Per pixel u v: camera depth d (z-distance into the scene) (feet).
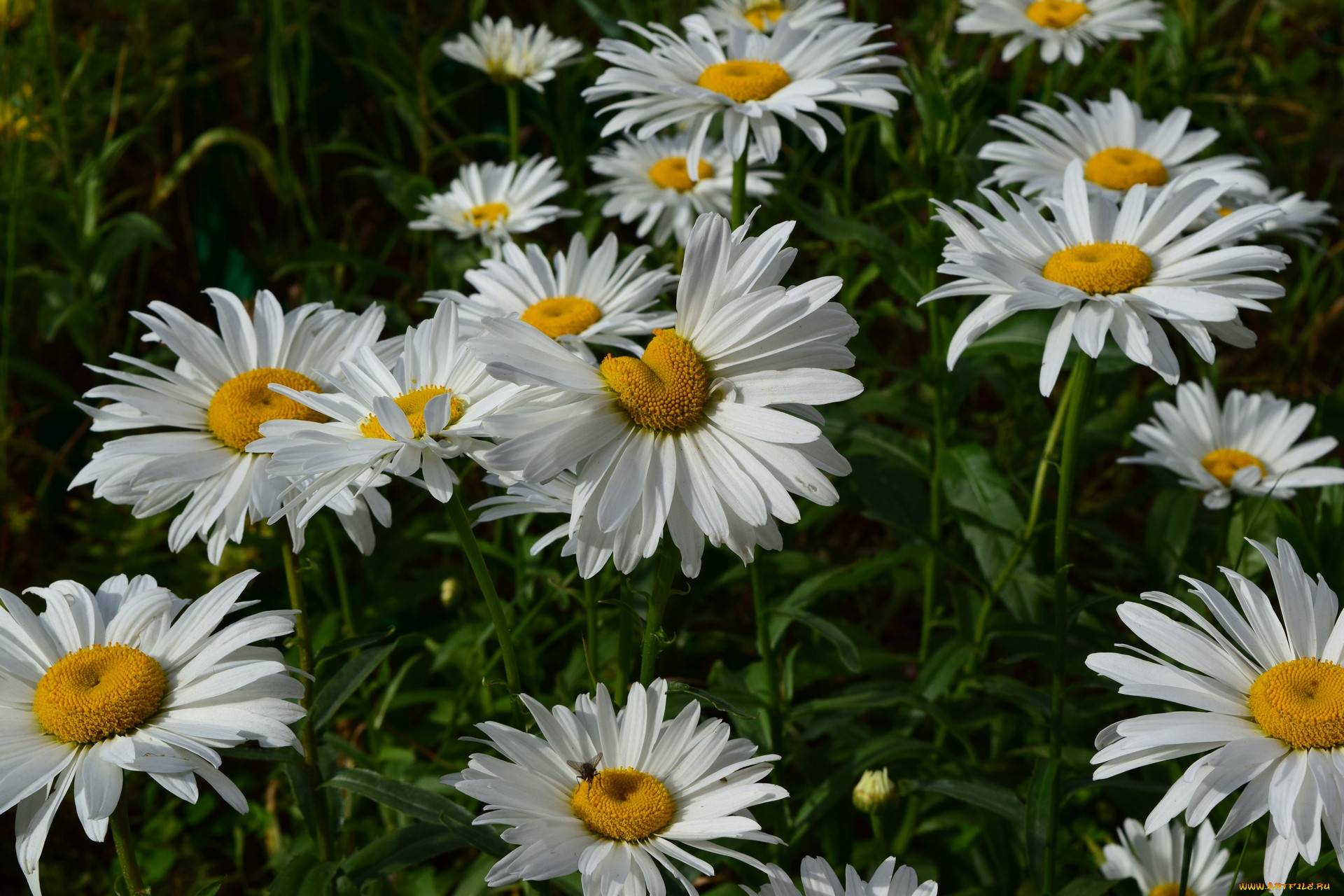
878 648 10.94
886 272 10.01
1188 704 5.85
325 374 7.76
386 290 15.69
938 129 10.30
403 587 11.82
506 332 5.93
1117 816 10.36
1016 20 13.24
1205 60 15.39
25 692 6.29
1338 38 18.69
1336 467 10.65
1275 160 16.63
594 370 6.00
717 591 12.56
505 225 12.24
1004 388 12.55
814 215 10.02
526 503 6.89
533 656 10.14
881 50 12.57
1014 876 9.61
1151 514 10.52
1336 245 16.46
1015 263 7.36
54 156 14.70
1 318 13.56
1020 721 10.52
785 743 9.90
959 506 10.14
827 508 11.40
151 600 6.71
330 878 7.00
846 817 9.66
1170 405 11.12
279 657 6.57
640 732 6.46
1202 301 6.88
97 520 12.43
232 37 16.74
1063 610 7.47
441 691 10.55
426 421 5.90
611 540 5.87
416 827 7.64
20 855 5.89
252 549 11.84
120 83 14.94
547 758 6.36
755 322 5.94
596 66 15.66
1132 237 7.62
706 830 6.00
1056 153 10.73
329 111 16.75
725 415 5.93
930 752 8.83
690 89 9.90
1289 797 5.41
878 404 11.23
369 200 16.01
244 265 15.24
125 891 6.57
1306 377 14.83
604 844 5.94
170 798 11.10
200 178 15.90
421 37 16.90
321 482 6.16
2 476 12.60
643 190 12.81
